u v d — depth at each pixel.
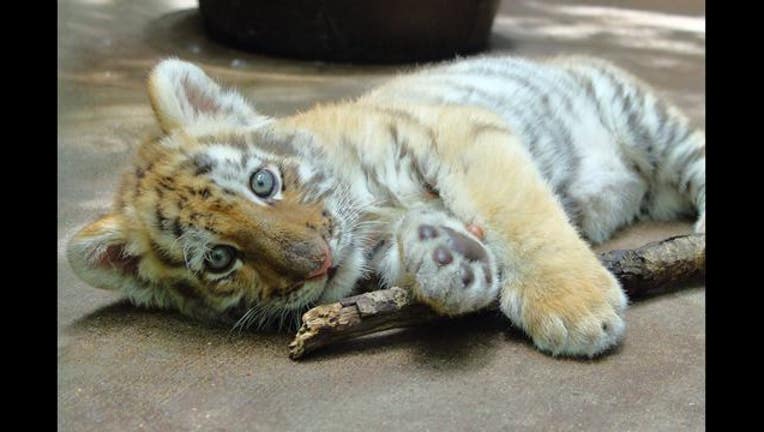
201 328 1.12
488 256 1.06
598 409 0.98
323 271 1.08
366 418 0.97
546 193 1.12
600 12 2.81
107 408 1.00
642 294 1.13
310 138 1.16
